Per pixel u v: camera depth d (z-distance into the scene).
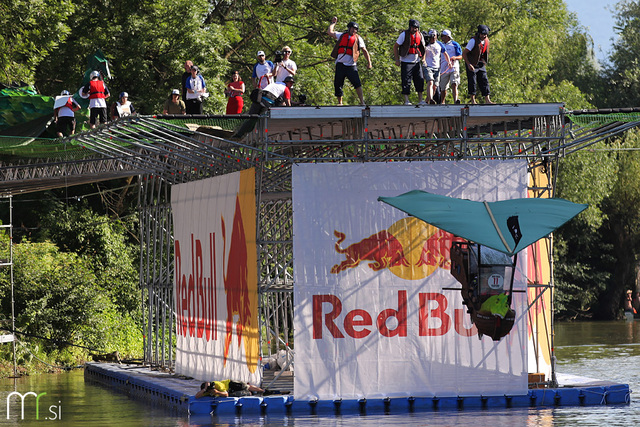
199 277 76.69
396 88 145.12
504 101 163.75
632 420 56.81
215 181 72.56
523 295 63.69
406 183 63.12
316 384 62.03
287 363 66.94
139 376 81.50
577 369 94.12
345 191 62.84
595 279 197.88
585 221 185.62
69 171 90.56
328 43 146.75
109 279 120.25
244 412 61.91
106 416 63.50
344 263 62.59
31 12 104.12
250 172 64.81
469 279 59.03
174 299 83.81
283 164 73.69
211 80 121.38
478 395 62.94
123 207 135.50
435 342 62.88
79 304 103.56
